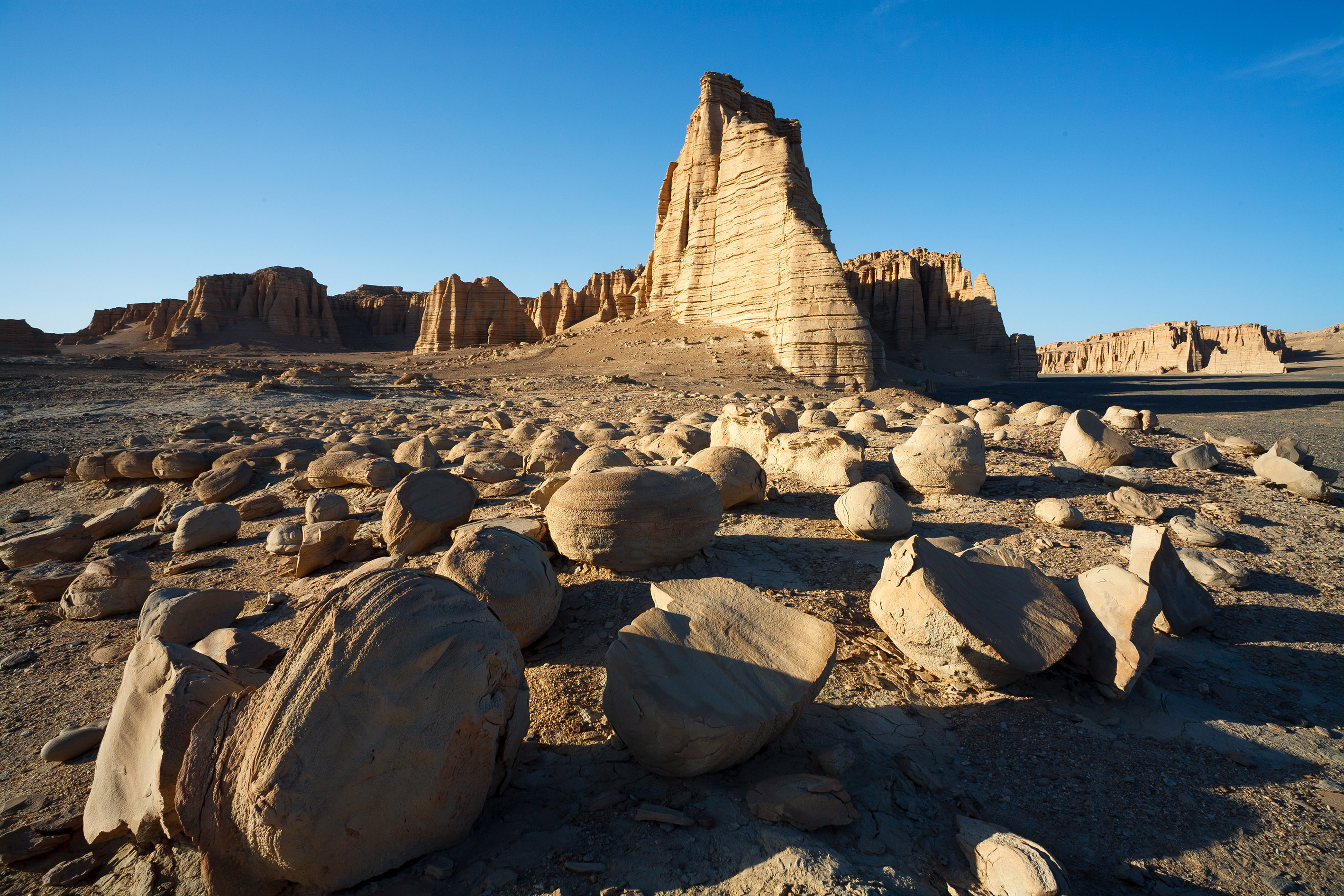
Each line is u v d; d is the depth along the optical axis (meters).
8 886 2.40
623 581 4.78
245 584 5.66
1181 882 2.38
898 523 5.64
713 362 29.69
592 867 2.25
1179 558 4.81
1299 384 42.38
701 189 38.50
